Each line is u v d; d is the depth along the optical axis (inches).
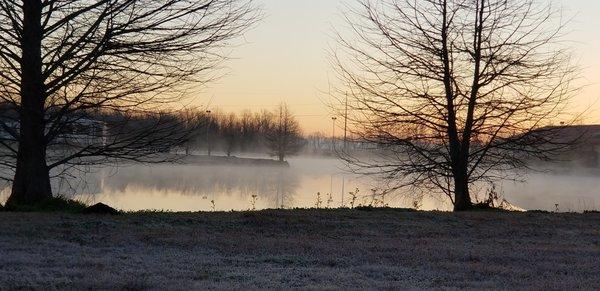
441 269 336.2
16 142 606.9
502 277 318.7
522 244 426.6
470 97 698.8
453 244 420.8
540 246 418.6
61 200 571.5
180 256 354.0
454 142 711.7
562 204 1075.3
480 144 727.7
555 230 497.4
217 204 1010.1
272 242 407.8
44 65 556.4
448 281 307.0
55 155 708.0
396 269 331.9
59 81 557.3
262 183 1576.0
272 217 520.4
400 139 732.7
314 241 418.3
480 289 287.6
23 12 542.3
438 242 427.8
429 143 733.3
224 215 532.7
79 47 550.9
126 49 550.3
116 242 391.2
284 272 316.8
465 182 711.1
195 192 1264.8
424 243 422.0
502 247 411.2
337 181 1675.7
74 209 552.4
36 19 545.6
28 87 548.4
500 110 700.7
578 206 1049.5
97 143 623.2
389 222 518.3
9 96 548.7
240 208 940.6
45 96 562.3
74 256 339.6
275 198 1139.9
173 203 1016.2
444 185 904.3
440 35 693.9
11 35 537.6
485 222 534.6
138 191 1229.1
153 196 1137.4
